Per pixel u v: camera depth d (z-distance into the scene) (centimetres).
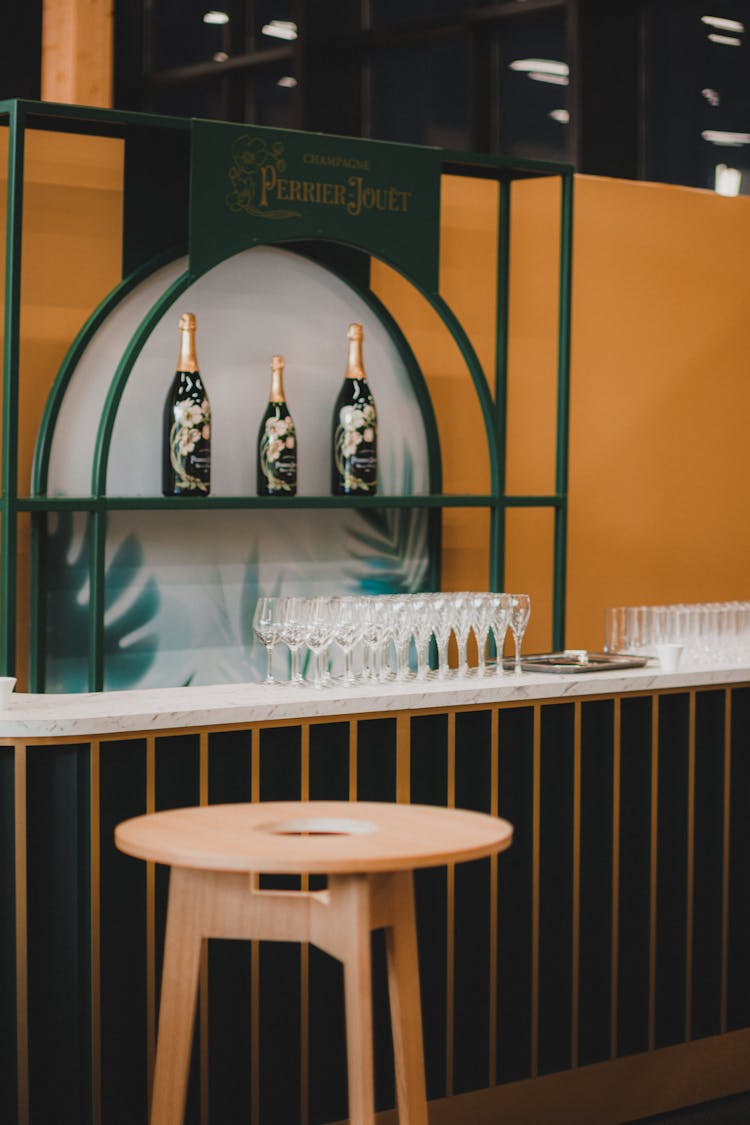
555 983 420
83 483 425
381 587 478
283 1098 376
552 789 416
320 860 254
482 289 498
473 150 923
